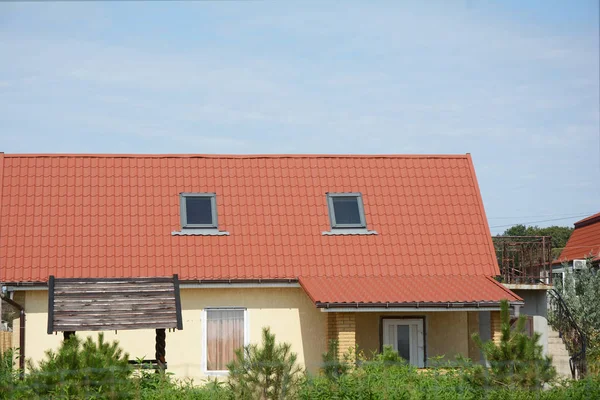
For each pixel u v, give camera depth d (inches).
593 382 742.5
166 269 948.0
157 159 1067.3
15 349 860.6
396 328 966.4
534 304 1061.8
